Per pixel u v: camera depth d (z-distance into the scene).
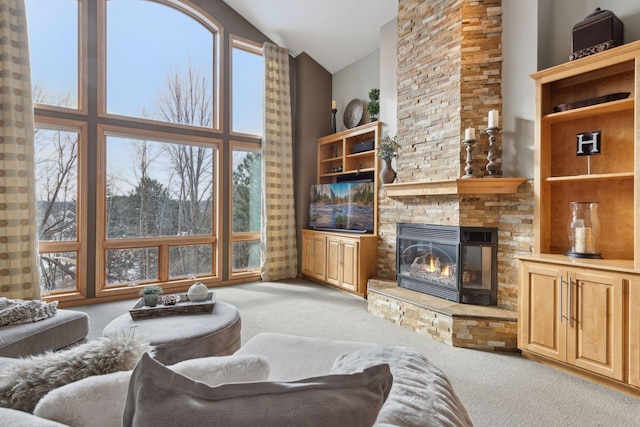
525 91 2.96
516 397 2.08
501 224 3.07
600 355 2.20
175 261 4.70
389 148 4.07
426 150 3.59
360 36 4.85
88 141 4.02
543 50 2.92
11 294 3.43
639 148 2.18
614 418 1.87
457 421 0.85
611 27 2.41
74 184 4.02
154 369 0.58
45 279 3.86
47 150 3.86
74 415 0.69
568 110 2.62
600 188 2.67
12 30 3.46
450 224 3.30
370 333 3.16
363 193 4.64
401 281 3.81
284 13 4.79
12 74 3.45
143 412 0.53
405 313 3.32
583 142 2.61
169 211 4.65
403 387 0.92
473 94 3.20
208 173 4.96
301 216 5.52
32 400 0.80
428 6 3.57
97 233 4.07
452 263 3.29
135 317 2.28
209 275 4.97
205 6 4.79
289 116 5.43
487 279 3.13
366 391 0.61
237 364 0.88
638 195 2.17
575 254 2.52
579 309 2.30
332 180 5.64
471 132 3.02
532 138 2.90
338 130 5.63
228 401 0.56
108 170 4.20
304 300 4.24
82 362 0.89
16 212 3.46
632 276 2.07
